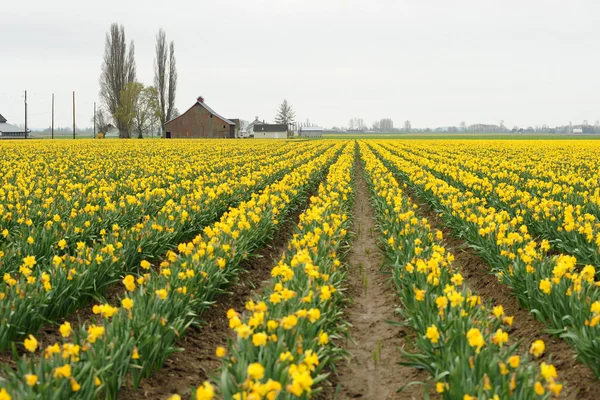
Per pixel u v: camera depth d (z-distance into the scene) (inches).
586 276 285.7
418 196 779.4
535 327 315.0
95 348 225.1
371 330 332.8
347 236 519.8
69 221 449.7
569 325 280.4
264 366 206.1
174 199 649.0
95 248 365.7
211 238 391.5
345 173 942.4
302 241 382.0
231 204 651.5
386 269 443.8
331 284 323.9
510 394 189.5
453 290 264.4
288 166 1123.9
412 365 254.8
